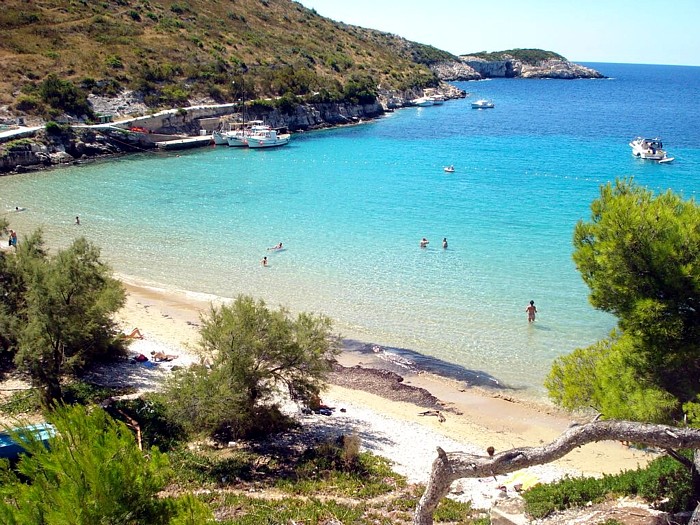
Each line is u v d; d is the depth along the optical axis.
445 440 24.55
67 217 55.53
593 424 10.39
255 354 23.30
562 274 41.22
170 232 51.47
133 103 100.94
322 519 17.45
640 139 88.06
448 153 90.19
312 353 24.27
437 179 71.62
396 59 190.62
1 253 29.36
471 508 19.00
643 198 16.55
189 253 46.47
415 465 22.55
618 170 75.38
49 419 11.89
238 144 97.06
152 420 23.89
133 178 72.69
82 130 86.94
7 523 9.62
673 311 14.99
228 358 22.98
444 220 54.06
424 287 39.50
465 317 35.44
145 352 31.45
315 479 20.89
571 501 15.79
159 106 103.38
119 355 30.62
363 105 136.50
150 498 11.02
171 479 19.95
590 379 16.80
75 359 25.73
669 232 15.39
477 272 41.78
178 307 37.50
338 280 40.88
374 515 17.81
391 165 80.81
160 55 117.75
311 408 26.05
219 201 61.62
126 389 26.86
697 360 15.73
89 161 83.31
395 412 26.89
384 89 154.50
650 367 15.72
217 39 137.50
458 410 27.05
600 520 14.19
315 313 35.97
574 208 57.41
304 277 41.47
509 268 42.41
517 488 20.61
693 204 16.44
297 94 125.31
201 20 144.50
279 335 23.98
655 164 79.38
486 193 64.00
